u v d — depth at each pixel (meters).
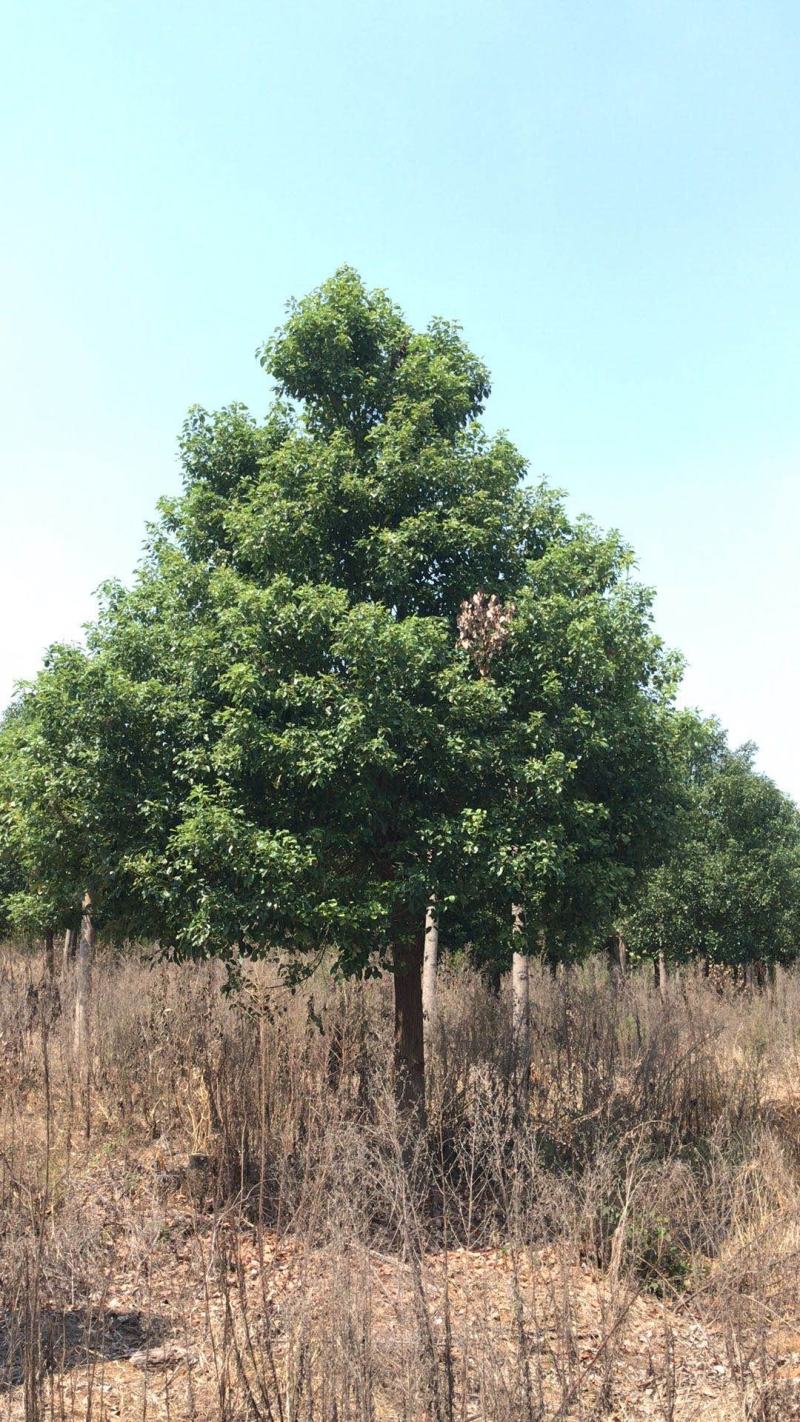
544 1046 11.77
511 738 10.03
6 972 17.19
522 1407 4.80
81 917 11.56
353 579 11.21
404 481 10.93
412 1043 11.05
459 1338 5.56
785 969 24.19
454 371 12.17
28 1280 5.27
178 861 9.30
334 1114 7.88
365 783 9.64
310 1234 5.66
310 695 9.69
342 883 9.70
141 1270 6.52
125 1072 11.19
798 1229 7.27
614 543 11.41
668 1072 11.12
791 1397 5.61
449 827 9.64
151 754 10.05
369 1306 4.92
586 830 10.44
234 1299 6.53
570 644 10.22
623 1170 8.62
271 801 10.02
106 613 11.12
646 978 21.25
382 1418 5.13
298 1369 4.73
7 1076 10.66
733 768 25.28
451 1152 9.45
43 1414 4.82
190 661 10.18
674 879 23.98
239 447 11.71
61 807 9.95
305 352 11.77
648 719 10.82
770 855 24.17
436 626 10.04
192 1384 5.13
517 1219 6.52
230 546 11.52
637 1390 5.92
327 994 13.07
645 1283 7.36
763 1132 9.78
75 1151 9.44
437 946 15.96
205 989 12.66
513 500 11.54
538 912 10.64
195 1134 9.69
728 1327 5.89
